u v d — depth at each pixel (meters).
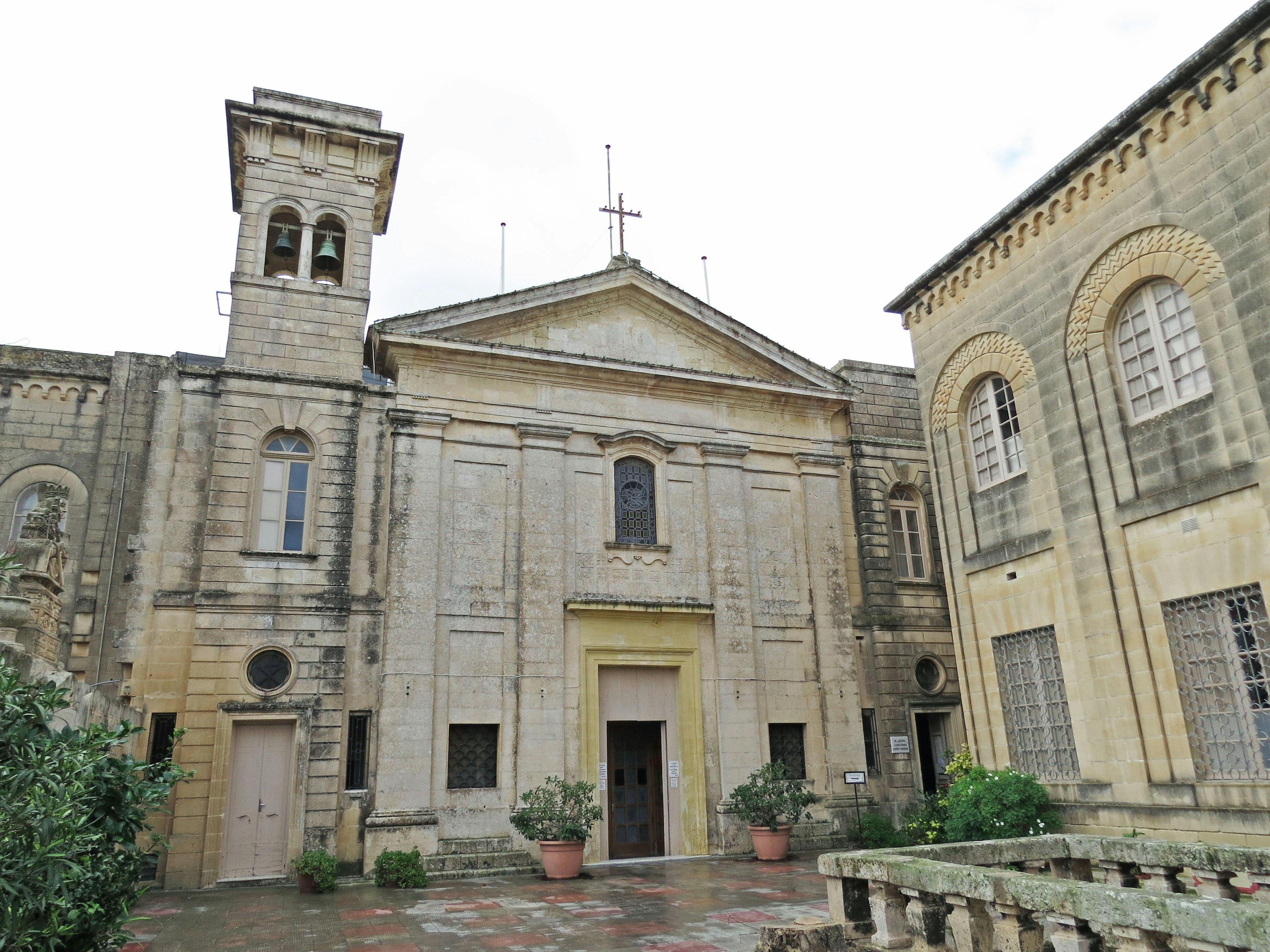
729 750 18.41
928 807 17.41
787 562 20.41
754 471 20.78
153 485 16.30
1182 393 12.40
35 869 5.77
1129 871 8.46
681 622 19.00
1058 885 5.61
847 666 20.08
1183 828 11.66
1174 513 12.27
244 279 17.67
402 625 16.67
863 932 7.39
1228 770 11.38
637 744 18.72
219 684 15.49
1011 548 14.89
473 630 17.30
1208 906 4.67
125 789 7.83
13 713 6.40
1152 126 12.70
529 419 18.91
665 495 19.67
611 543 18.81
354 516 17.08
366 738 16.14
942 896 6.75
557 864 15.05
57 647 11.19
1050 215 14.51
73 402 17.08
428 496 17.56
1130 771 12.51
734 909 11.84
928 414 17.19
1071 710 13.59
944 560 16.55
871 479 21.75
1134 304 13.24
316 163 18.84
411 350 18.23
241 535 16.28
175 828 14.66
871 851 7.99
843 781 19.25
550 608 17.86
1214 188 11.89
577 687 17.72
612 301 20.45
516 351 18.78
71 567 16.03
